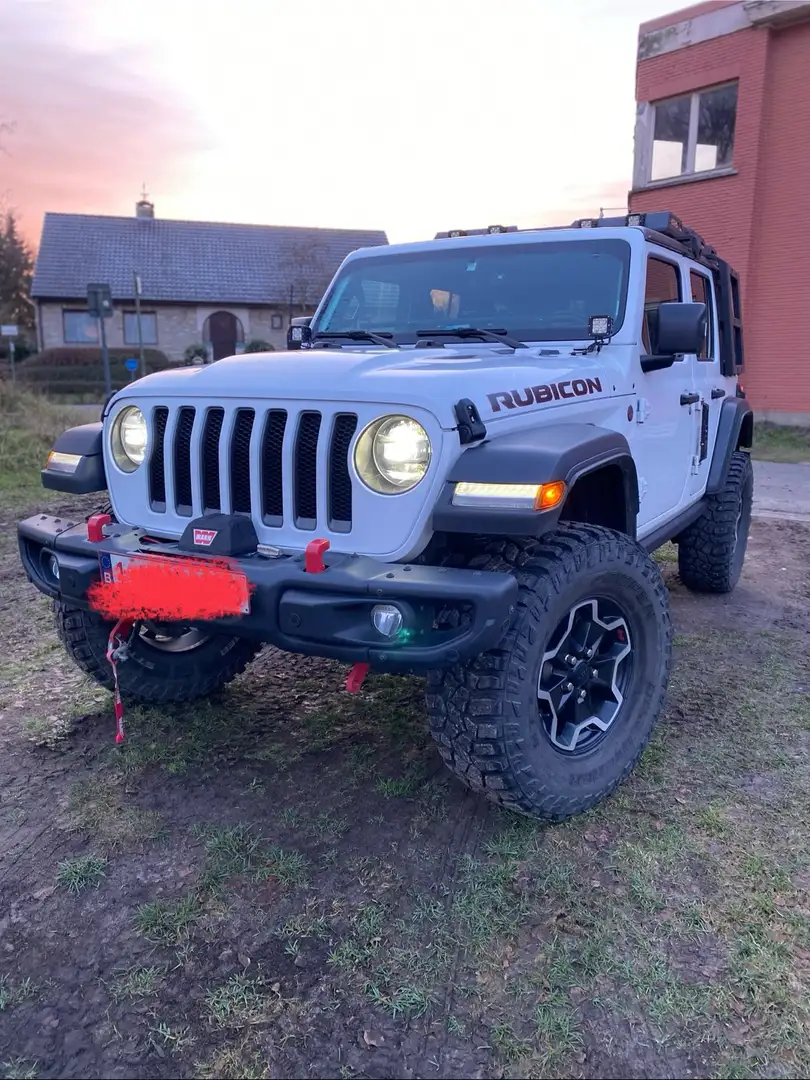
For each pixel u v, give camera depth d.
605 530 2.90
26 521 3.27
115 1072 1.96
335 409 2.59
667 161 15.13
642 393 3.67
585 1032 2.04
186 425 2.90
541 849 2.71
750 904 2.44
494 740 2.53
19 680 4.11
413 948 2.31
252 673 4.21
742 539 5.75
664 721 3.62
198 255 32.44
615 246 3.76
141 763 3.29
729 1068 1.93
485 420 2.54
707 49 14.06
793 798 3.00
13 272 47.56
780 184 13.80
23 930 2.40
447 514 2.40
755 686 4.00
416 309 4.00
